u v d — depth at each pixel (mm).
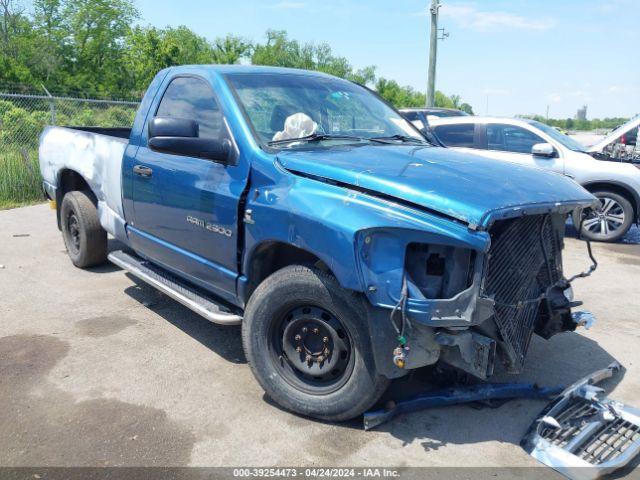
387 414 3248
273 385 3387
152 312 4996
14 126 13773
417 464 2969
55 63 51750
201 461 2965
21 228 8125
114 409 3434
